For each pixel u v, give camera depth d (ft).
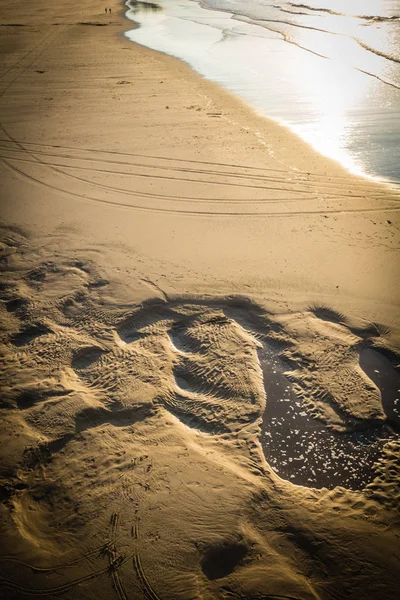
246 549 14.61
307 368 20.68
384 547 14.53
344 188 33.86
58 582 13.92
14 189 35.17
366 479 16.70
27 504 15.92
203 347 21.94
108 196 33.76
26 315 23.85
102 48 79.56
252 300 24.12
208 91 56.03
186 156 39.06
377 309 23.13
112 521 15.31
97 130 44.73
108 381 20.33
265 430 18.49
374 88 55.11
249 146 40.81
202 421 18.78
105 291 25.13
